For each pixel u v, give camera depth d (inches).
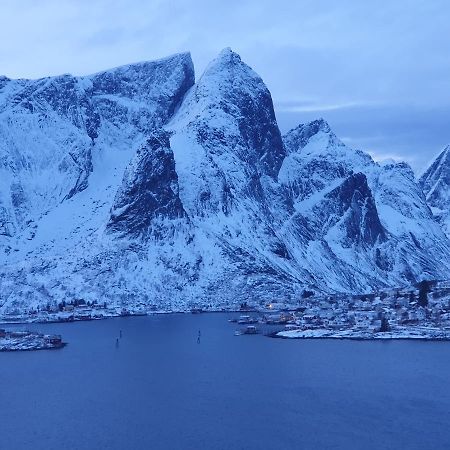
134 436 5920.3
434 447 5639.8
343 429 6077.8
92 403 7007.9
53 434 5999.0
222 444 5713.6
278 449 5595.5
